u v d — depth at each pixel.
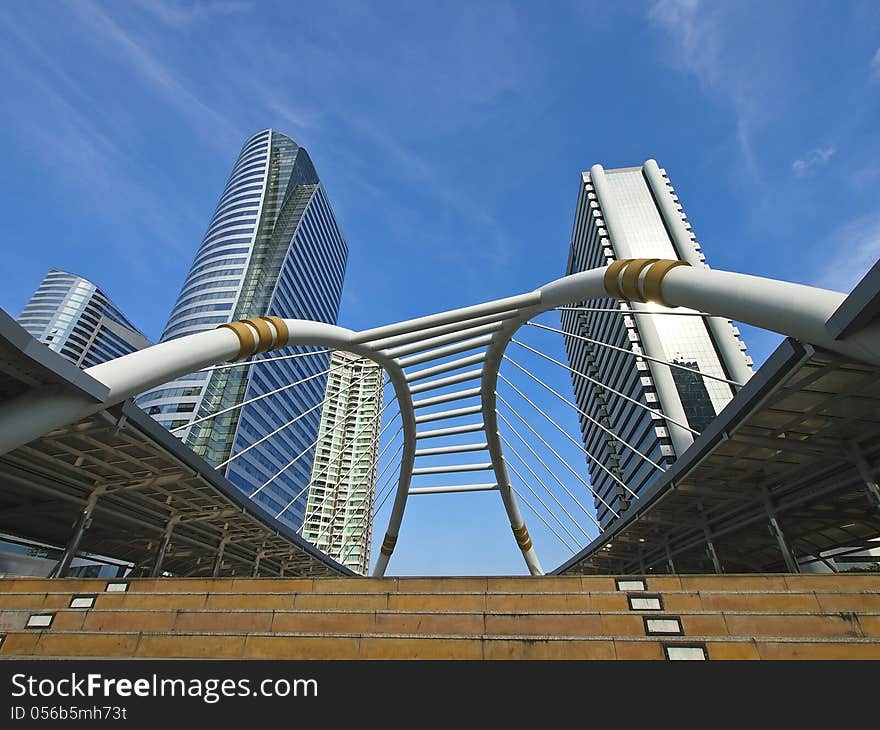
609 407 94.38
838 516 22.31
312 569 44.41
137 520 23.61
